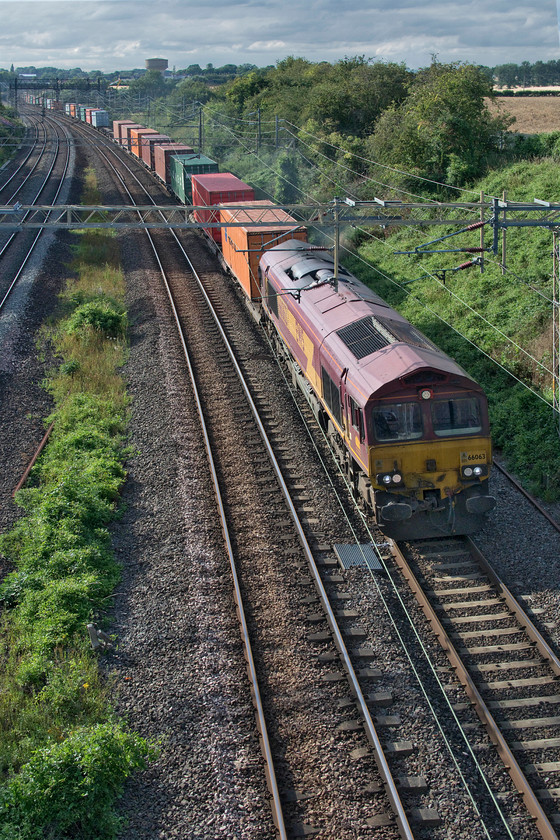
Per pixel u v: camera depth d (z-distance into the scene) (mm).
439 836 8266
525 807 8664
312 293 18859
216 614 11961
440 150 35406
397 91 53156
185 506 15289
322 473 16453
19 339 25156
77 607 12094
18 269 32500
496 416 18625
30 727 10031
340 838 8203
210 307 27984
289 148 50062
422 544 13898
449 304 24781
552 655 10750
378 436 13320
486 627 11617
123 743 9125
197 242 38688
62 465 17328
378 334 14977
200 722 9859
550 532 14086
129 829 8492
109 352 24750
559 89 83562
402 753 9266
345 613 11812
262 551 13578
